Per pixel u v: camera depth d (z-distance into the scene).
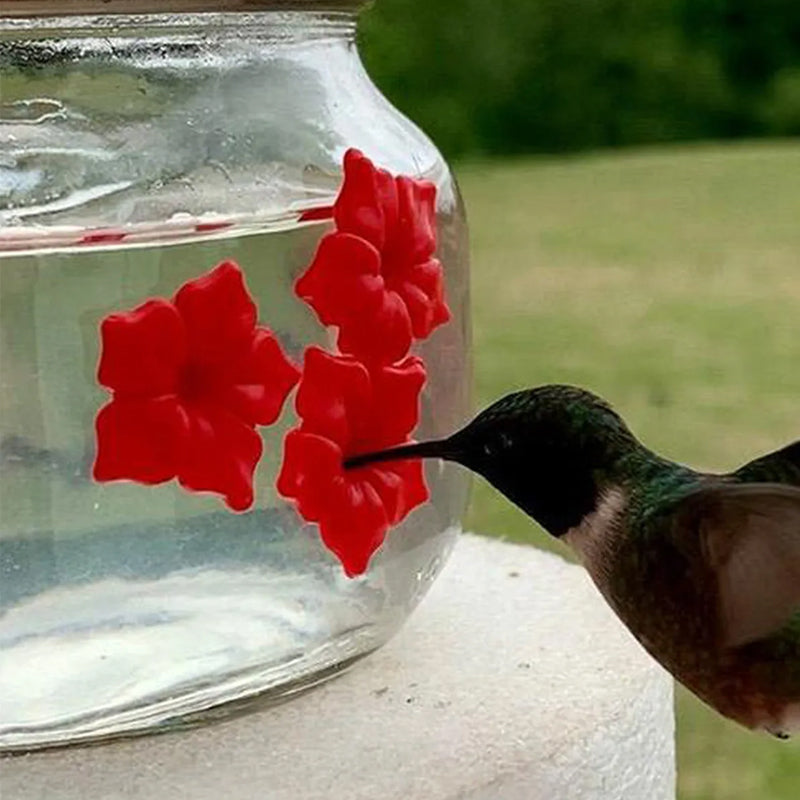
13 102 0.36
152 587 0.35
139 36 0.36
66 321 0.34
